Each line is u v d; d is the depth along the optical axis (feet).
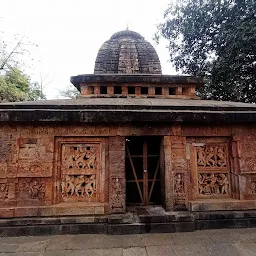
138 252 11.62
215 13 32.81
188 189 15.44
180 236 13.60
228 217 14.97
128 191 17.63
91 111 14.24
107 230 14.07
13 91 48.44
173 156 15.35
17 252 11.70
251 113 15.20
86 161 15.38
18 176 14.32
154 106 15.19
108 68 24.94
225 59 31.07
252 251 11.70
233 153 15.84
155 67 25.36
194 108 15.60
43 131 14.79
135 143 18.08
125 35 28.14
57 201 14.83
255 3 28.25
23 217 14.10
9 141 14.49
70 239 13.25
